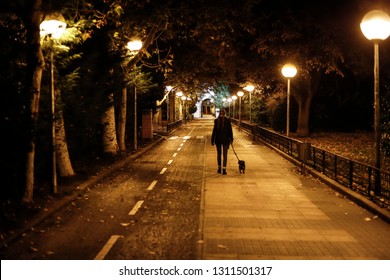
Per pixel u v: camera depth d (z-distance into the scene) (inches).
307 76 1469.0
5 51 471.2
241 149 1267.2
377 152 563.8
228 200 559.8
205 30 958.4
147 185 669.3
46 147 576.4
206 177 747.4
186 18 872.9
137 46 880.3
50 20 513.3
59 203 512.4
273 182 697.6
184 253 354.9
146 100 1523.1
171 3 831.1
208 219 462.6
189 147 1338.6
